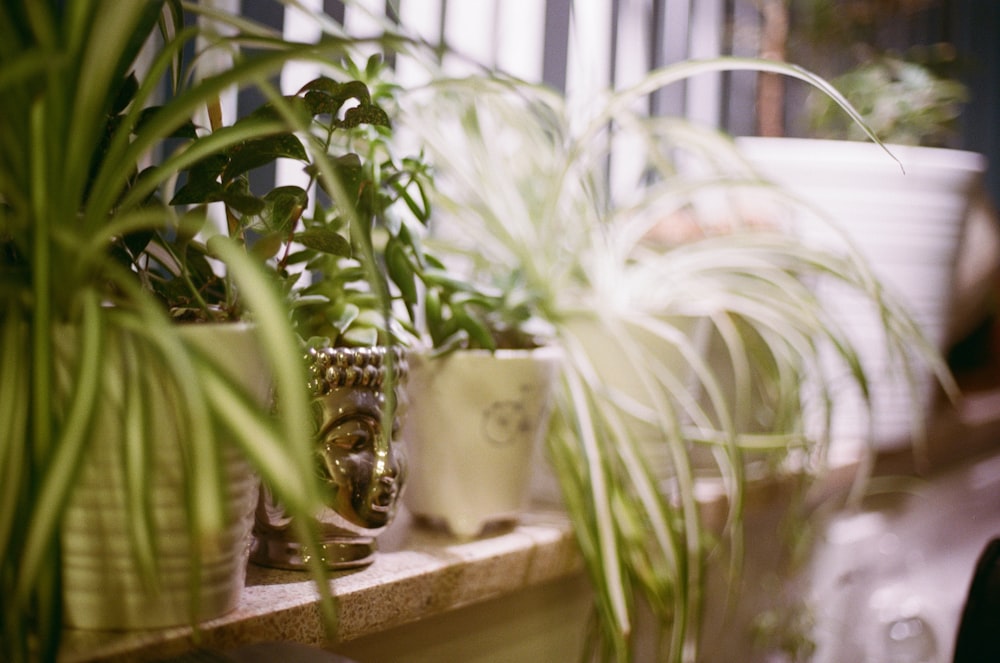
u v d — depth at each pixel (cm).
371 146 54
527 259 68
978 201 100
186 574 40
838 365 89
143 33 40
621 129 85
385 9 79
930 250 94
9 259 38
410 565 53
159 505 38
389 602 50
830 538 98
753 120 121
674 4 114
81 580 39
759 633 90
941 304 98
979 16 176
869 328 90
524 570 60
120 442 37
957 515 129
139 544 32
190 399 28
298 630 45
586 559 61
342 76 65
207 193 41
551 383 62
